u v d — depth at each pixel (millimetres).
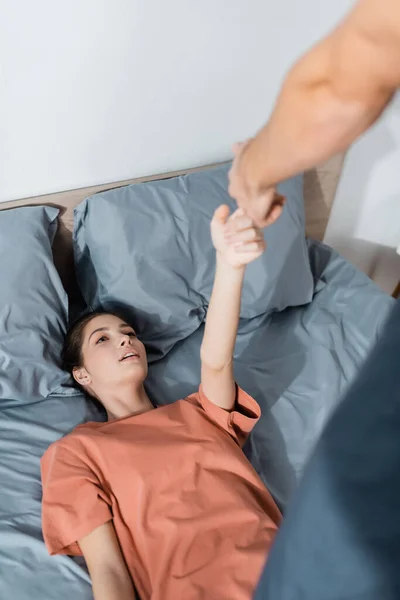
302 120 317
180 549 923
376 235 2062
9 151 1272
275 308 1514
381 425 275
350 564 275
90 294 1418
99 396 1236
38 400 1205
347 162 1787
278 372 1356
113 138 1400
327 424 315
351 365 1394
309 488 306
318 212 1859
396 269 2197
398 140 1784
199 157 1601
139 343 1274
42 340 1211
